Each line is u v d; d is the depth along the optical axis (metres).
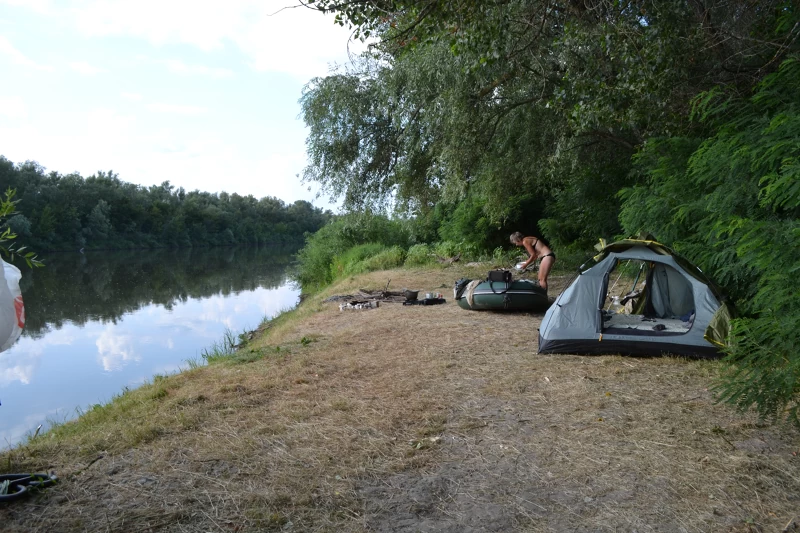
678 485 3.48
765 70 7.58
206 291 29.17
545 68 10.48
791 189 4.73
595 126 10.13
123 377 12.02
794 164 4.84
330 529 3.05
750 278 6.44
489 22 7.34
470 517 3.18
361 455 3.98
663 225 8.04
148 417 4.71
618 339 6.52
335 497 3.39
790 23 6.79
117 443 4.13
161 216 84.38
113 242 75.12
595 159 13.80
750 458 3.80
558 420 4.64
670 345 6.37
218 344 13.22
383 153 17.56
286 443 4.19
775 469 3.64
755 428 4.29
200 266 48.19
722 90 7.83
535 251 11.00
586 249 17.38
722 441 4.09
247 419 4.67
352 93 16.62
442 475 3.70
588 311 6.74
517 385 5.57
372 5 6.68
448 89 11.91
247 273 40.94
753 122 6.49
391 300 12.16
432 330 8.45
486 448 4.12
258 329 14.51
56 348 15.13
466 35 7.31
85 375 12.23
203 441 4.19
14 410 9.73
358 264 21.47
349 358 6.80
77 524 3.04
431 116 12.97
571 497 3.39
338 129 17.36
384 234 27.64
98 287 31.12
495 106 12.22
